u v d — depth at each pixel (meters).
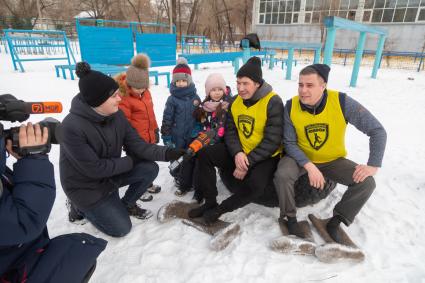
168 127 2.63
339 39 21.59
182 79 2.55
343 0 20.62
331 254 1.81
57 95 6.13
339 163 2.15
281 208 2.11
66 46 10.27
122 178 2.16
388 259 1.88
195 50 21.88
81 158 1.77
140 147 2.12
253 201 2.42
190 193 2.71
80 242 1.32
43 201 1.06
